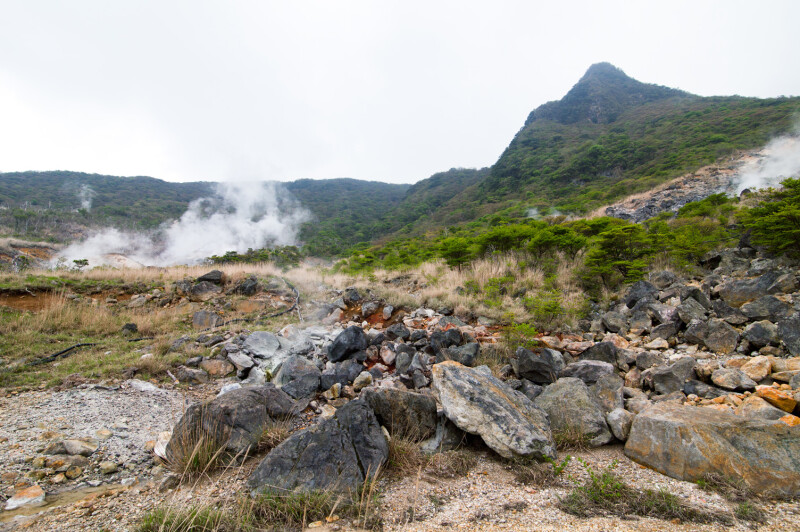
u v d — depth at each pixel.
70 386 4.71
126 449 3.53
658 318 5.75
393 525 2.41
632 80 154.75
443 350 5.34
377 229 101.44
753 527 2.19
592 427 3.53
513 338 5.41
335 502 2.62
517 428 3.28
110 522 2.46
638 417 3.30
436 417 3.84
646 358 4.70
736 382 3.77
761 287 5.56
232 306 9.33
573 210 48.94
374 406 3.61
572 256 9.97
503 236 11.08
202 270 12.21
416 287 9.91
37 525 2.42
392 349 5.75
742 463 2.67
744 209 10.93
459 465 3.19
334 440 3.03
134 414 4.20
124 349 6.18
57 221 69.50
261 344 6.14
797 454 2.62
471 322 7.12
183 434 3.29
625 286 7.65
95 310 8.06
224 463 3.26
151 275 11.34
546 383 4.61
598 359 5.02
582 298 7.28
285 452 2.98
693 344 5.02
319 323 8.03
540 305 6.41
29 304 8.41
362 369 5.35
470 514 2.51
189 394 4.88
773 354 4.26
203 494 2.83
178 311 8.76
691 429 2.92
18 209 66.75
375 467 2.95
